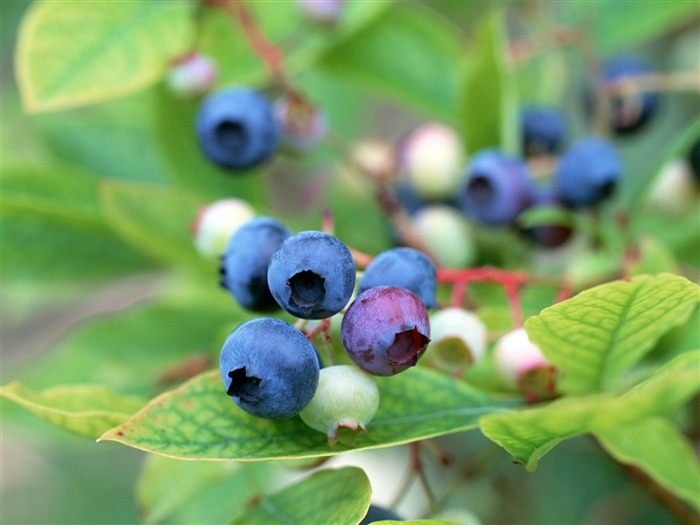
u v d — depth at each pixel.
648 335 0.19
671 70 0.36
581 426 0.18
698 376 0.17
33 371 0.29
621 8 0.31
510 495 0.33
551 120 0.29
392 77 0.30
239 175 0.28
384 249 0.27
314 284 0.18
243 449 0.19
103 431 0.20
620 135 0.30
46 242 0.28
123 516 0.41
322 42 0.29
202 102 0.27
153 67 0.26
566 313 0.19
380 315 0.18
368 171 0.27
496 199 0.26
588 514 0.33
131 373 0.29
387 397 0.20
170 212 0.26
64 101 0.25
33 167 0.27
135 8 0.26
